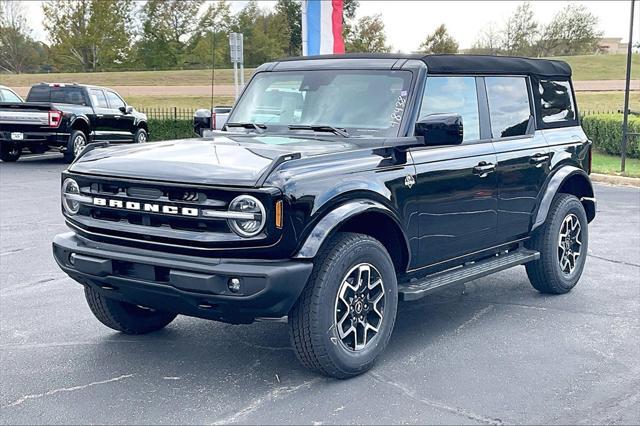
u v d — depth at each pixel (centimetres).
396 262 541
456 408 447
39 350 547
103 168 478
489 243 620
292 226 437
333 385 481
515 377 498
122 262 461
